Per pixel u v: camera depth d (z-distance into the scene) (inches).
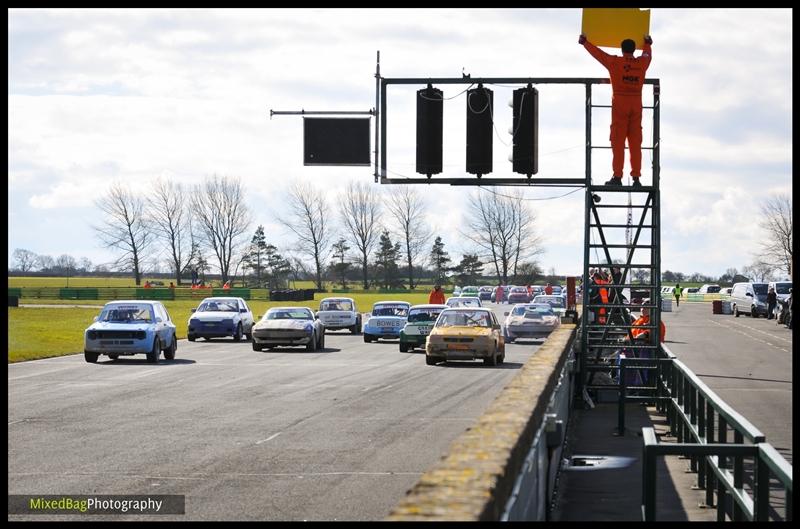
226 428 740.7
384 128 1037.8
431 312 1686.8
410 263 7017.7
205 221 6702.8
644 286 925.2
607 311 1105.4
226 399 941.2
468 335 1357.0
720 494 434.6
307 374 1220.5
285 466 578.2
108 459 602.9
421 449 641.0
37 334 2079.2
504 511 230.2
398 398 948.0
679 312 4065.0
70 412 839.1
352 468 571.5
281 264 7303.2
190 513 451.8
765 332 2411.4
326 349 1740.9
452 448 250.8
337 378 1164.5
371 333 1940.2
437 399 938.1
